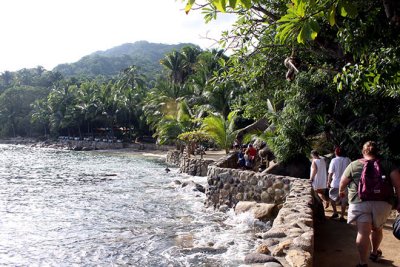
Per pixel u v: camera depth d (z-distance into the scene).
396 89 7.98
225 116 31.58
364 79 5.81
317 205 8.03
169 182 21.16
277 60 10.36
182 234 9.75
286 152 13.59
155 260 7.88
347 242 6.68
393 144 11.32
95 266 7.91
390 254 5.91
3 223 11.89
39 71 147.75
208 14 5.04
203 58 39.75
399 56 5.67
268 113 15.35
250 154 16.47
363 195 4.81
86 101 65.50
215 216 11.19
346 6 3.62
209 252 7.85
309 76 12.92
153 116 43.50
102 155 46.81
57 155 47.69
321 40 7.03
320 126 13.02
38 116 77.94
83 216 12.75
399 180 4.78
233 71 8.66
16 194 17.77
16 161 38.47
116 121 61.53
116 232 10.47
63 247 9.30
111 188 19.17
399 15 3.80
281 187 10.00
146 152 49.53
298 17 3.54
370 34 5.64
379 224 4.88
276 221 6.10
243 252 7.70
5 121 86.00
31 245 9.55
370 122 11.79
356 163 5.00
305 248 4.78
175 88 42.62
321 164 9.41
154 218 11.98
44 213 13.37
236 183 11.31
